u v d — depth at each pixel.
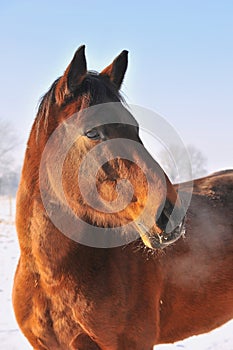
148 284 3.16
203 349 5.34
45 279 2.96
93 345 3.09
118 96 2.84
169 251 3.33
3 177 43.12
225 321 3.70
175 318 3.45
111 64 3.04
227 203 3.84
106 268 3.01
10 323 6.19
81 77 2.78
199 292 3.44
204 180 4.12
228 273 3.54
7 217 21.09
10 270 9.45
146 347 3.15
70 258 2.94
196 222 3.57
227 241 3.59
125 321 3.06
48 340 3.10
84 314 2.99
